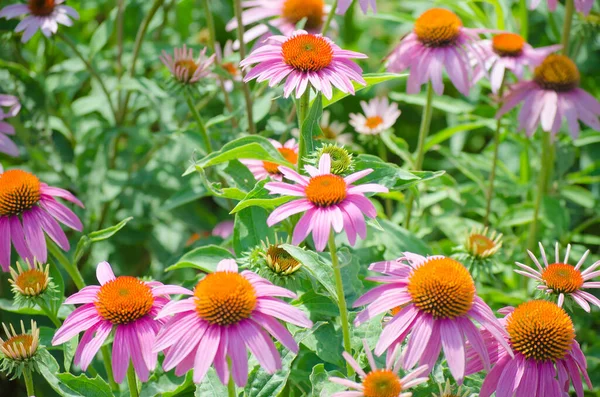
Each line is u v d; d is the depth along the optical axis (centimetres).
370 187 91
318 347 101
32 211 104
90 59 135
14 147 124
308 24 136
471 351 93
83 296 94
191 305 89
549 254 131
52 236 104
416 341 90
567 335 92
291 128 125
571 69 127
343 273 104
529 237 129
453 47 124
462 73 122
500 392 92
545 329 92
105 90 134
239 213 108
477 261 115
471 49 124
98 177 135
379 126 134
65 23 127
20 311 109
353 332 100
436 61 123
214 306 88
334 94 109
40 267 103
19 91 135
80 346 92
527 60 128
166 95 129
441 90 122
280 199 98
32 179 105
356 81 101
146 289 93
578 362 93
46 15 128
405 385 88
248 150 104
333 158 100
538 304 93
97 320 93
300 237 90
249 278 91
